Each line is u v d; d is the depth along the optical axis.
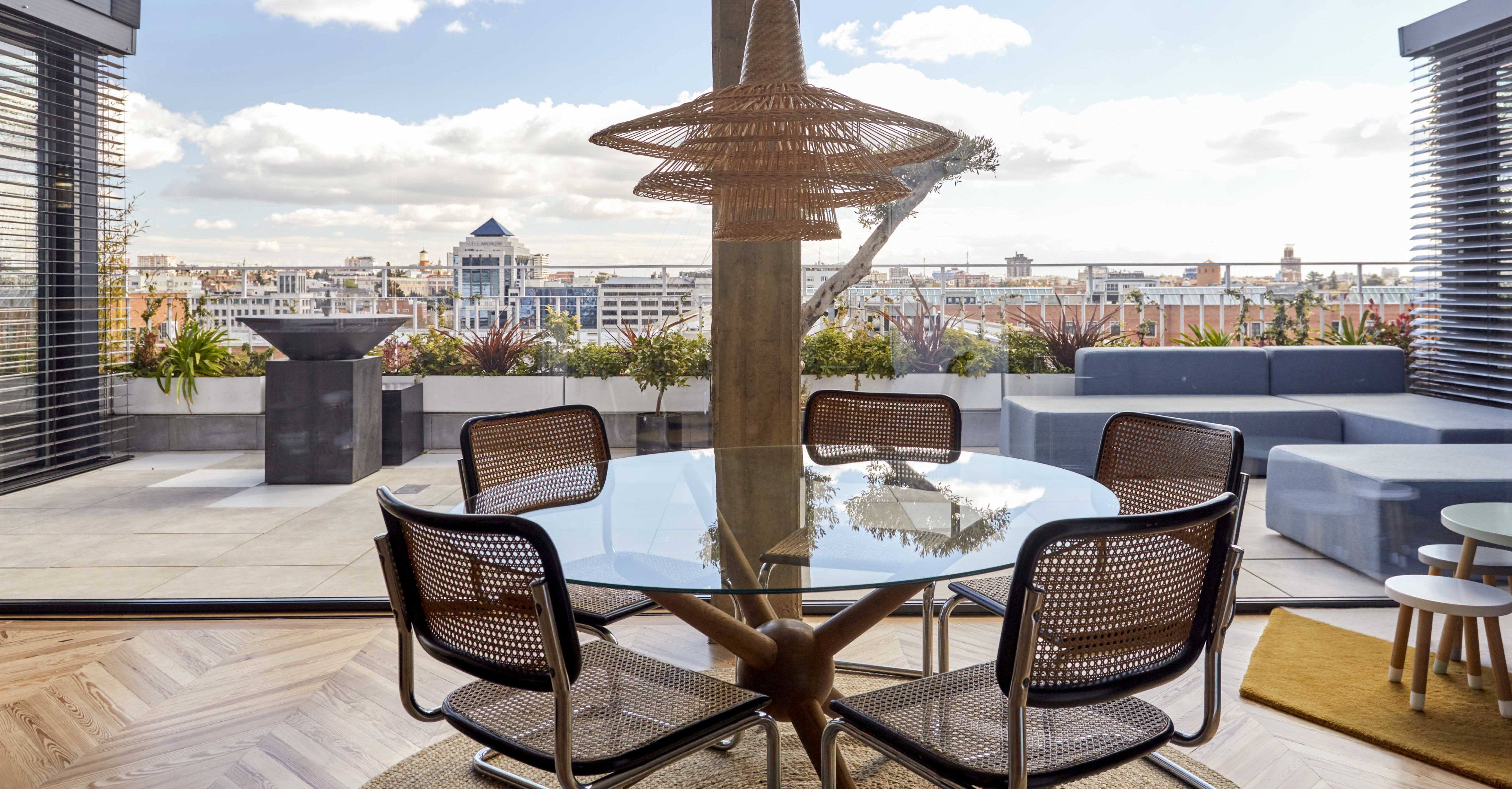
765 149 1.80
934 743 1.43
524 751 1.43
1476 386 3.11
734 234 1.98
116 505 3.07
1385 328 3.13
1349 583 3.12
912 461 2.44
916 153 1.98
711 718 1.52
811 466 2.37
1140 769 2.07
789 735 2.31
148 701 2.42
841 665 2.39
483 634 1.44
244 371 3.10
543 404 3.13
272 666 2.64
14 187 3.01
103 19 3.01
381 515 3.13
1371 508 3.12
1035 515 1.82
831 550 1.60
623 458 2.54
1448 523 2.88
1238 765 2.07
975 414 3.12
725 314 3.02
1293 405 3.14
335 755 2.14
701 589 1.40
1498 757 2.05
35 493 3.04
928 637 2.37
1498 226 3.07
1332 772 2.04
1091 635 1.35
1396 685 2.45
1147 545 1.35
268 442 3.11
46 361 3.07
